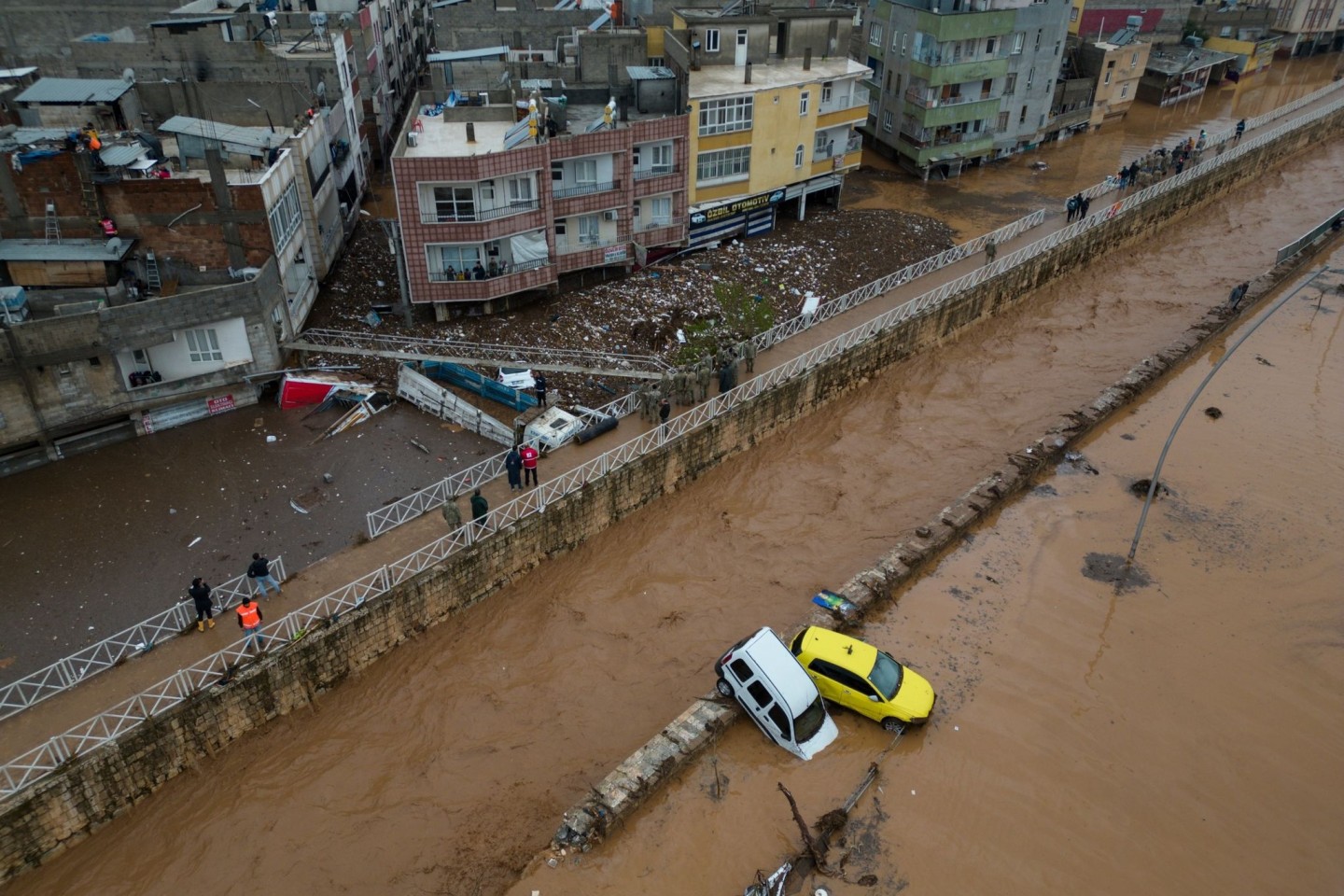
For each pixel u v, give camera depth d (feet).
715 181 142.72
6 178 97.45
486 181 113.09
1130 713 75.97
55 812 60.03
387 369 111.75
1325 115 223.71
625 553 92.43
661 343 119.85
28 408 91.09
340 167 146.51
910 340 127.75
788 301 132.36
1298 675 80.59
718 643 81.46
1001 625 84.17
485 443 100.37
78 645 72.33
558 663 79.20
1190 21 270.87
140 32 168.66
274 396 108.06
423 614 79.15
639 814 65.05
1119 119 231.09
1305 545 95.96
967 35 174.29
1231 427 116.37
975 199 178.91
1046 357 133.90
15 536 84.74
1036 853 64.34
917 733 72.33
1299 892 63.05
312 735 71.26
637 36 144.36
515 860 62.80
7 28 165.07
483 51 163.63
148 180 100.17
